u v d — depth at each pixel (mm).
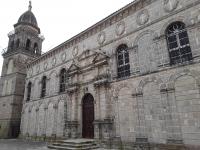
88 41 21281
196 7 13133
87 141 15914
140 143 13953
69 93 21359
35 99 27234
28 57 35812
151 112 14023
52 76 25359
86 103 19812
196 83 12148
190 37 13016
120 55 17750
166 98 13359
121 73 17188
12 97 32281
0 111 33594
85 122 19312
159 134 13227
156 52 14734
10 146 18594
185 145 11797
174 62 13812
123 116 15781
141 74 15289
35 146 18422
